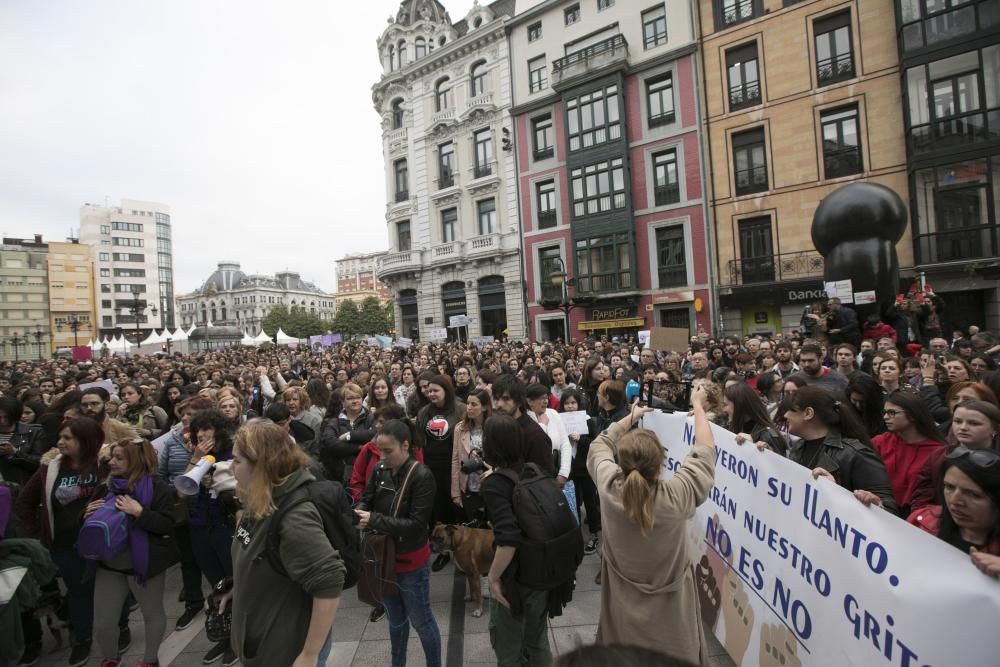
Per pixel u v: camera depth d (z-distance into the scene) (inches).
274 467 87.4
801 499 104.0
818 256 742.5
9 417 204.1
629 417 122.4
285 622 86.0
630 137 916.0
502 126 1082.1
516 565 108.0
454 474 185.5
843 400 122.3
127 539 132.4
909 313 391.5
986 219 602.5
